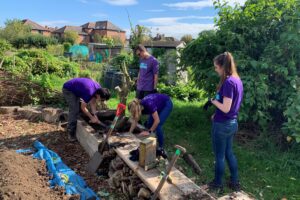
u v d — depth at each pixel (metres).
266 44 6.44
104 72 14.37
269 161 5.32
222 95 3.79
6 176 4.09
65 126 7.13
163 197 3.48
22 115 7.93
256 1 6.74
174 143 6.25
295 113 5.27
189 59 7.41
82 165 5.21
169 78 12.09
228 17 6.85
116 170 4.64
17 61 12.23
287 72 5.64
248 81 5.76
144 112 5.02
